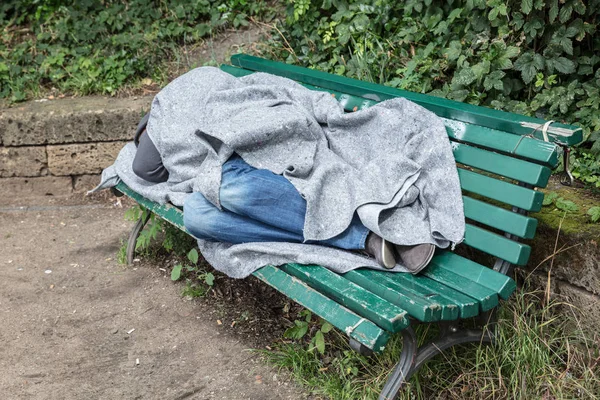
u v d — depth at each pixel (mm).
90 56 5473
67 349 3271
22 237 4477
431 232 2721
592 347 2896
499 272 2621
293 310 3496
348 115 3100
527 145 2592
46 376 3074
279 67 3883
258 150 3018
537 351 2758
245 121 3029
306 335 3246
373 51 4449
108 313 3572
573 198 3268
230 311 3525
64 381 3039
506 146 2654
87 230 4559
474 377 2752
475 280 2641
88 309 3613
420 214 2824
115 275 3949
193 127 3377
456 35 4273
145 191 3516
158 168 3541
